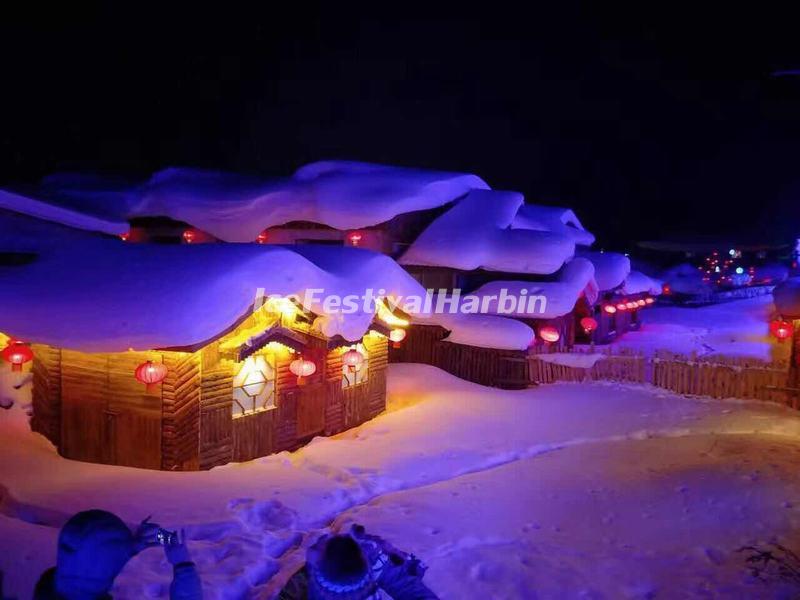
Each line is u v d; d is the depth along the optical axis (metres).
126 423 10.43
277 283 10.52
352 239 20.62
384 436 12.49
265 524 8.26
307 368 11.73
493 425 13.55
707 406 15.38
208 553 7.11
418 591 3.73
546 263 20.20
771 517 8.32
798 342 15.32
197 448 10.20
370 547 3.84
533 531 8.13
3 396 11.38
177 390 10.05
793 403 15.34
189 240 21.14
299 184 21.67
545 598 6.46
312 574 3.68
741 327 31.22
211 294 9.62
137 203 21.45
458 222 21.67
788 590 6.56
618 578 6.86
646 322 34.00
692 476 9.88
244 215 20.50
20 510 8.46
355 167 22.48
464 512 8.62
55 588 3.21
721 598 6.43
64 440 10.93
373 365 14.93
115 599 5.99
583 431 13.21
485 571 7.00
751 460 10.53
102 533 3.23
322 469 10.45
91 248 11.23
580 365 18.11
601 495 9.38
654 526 8.25
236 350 10.37
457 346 19.53
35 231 13.87
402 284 13.55
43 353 11.04
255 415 11.39
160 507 8.35
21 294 10.40
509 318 19.88
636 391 17.03
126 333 9.46
